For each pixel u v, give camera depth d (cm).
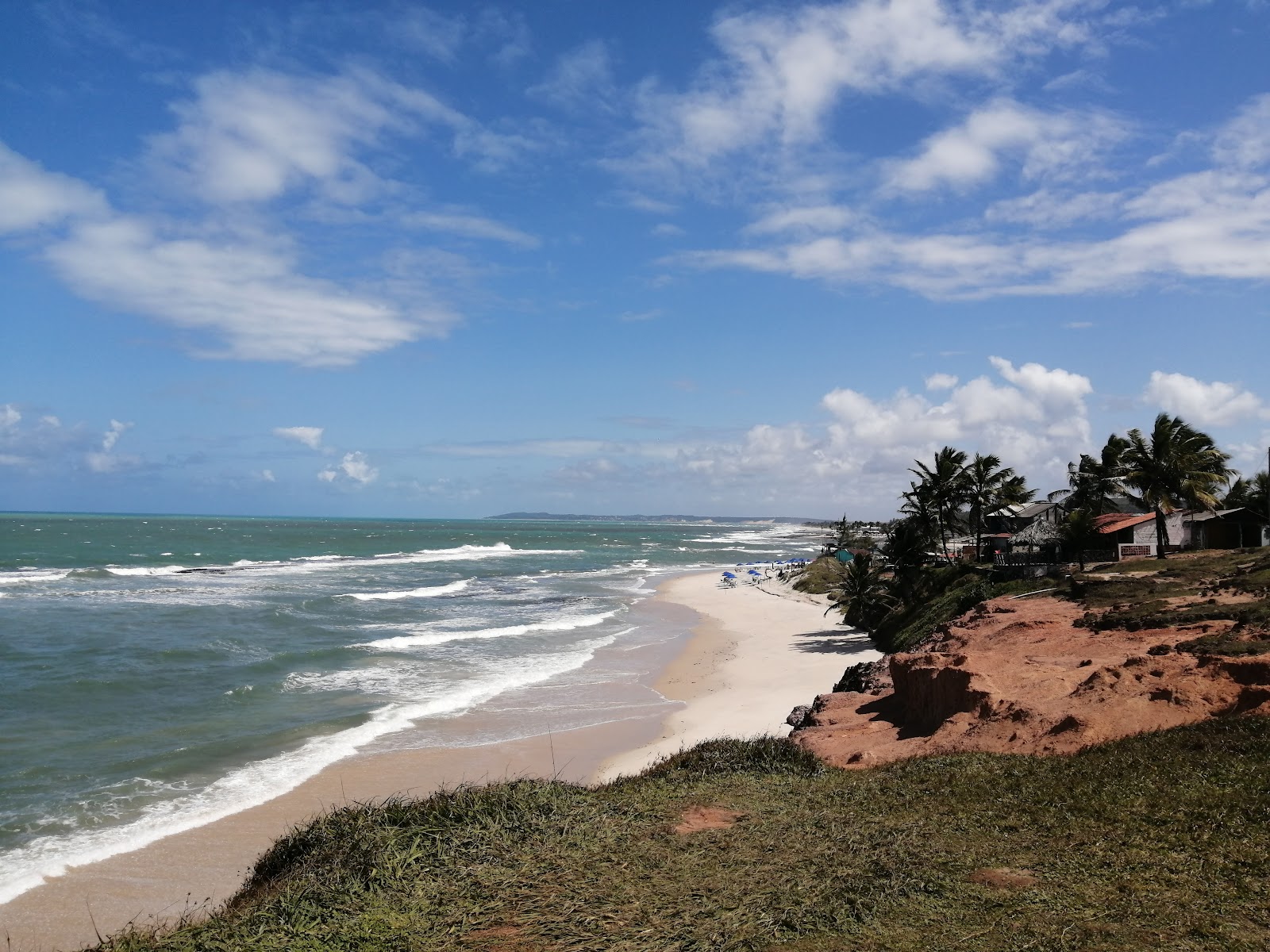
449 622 4822
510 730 2488
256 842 1644
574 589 7150
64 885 1448
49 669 3069
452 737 2403
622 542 18975
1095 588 3038
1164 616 2233
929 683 1897
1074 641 2212
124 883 1459
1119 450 5206
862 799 1177
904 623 3928
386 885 911
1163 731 1330
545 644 4078
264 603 5250
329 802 1858
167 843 1633
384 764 2142
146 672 3091
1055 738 1423
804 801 1179
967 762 1362
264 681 3034
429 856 991
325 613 4922
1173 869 815
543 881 892
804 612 5509
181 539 13500
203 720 2509
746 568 10338
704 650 3984
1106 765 1197
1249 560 3366
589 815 1114
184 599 5366
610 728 2512
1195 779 1065
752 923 755
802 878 849
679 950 725
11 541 11469
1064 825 966
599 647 4047
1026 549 5316
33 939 1265
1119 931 693
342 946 780
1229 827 902
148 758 2131
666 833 1034
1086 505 5453
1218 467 4900
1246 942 666
